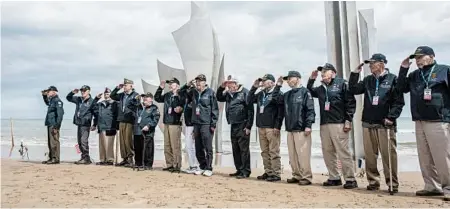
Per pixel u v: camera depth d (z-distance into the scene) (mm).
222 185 5766
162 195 5000
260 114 6551
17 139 26328
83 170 7121
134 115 7969
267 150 6594
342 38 7957
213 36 9602
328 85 5820
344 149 5680
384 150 5258
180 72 9570
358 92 5582
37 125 46438
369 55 7836
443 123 4758
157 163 10586
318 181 6910
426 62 4883
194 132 7027
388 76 5258
